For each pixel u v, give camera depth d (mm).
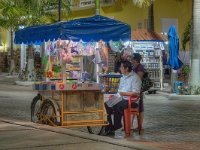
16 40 11547
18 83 27922
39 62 35969
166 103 16891
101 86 10031
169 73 30656
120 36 10336
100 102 10234
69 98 10023
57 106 10070
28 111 14609
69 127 10141
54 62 10484
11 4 27891
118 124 10102
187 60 30844
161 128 11156
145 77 10680
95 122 10188
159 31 30891
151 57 20906
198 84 18562
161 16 30938
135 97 10148
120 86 10125
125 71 10023
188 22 27797
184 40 27656
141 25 30812
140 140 9609
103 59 10938
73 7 35188
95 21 10070
